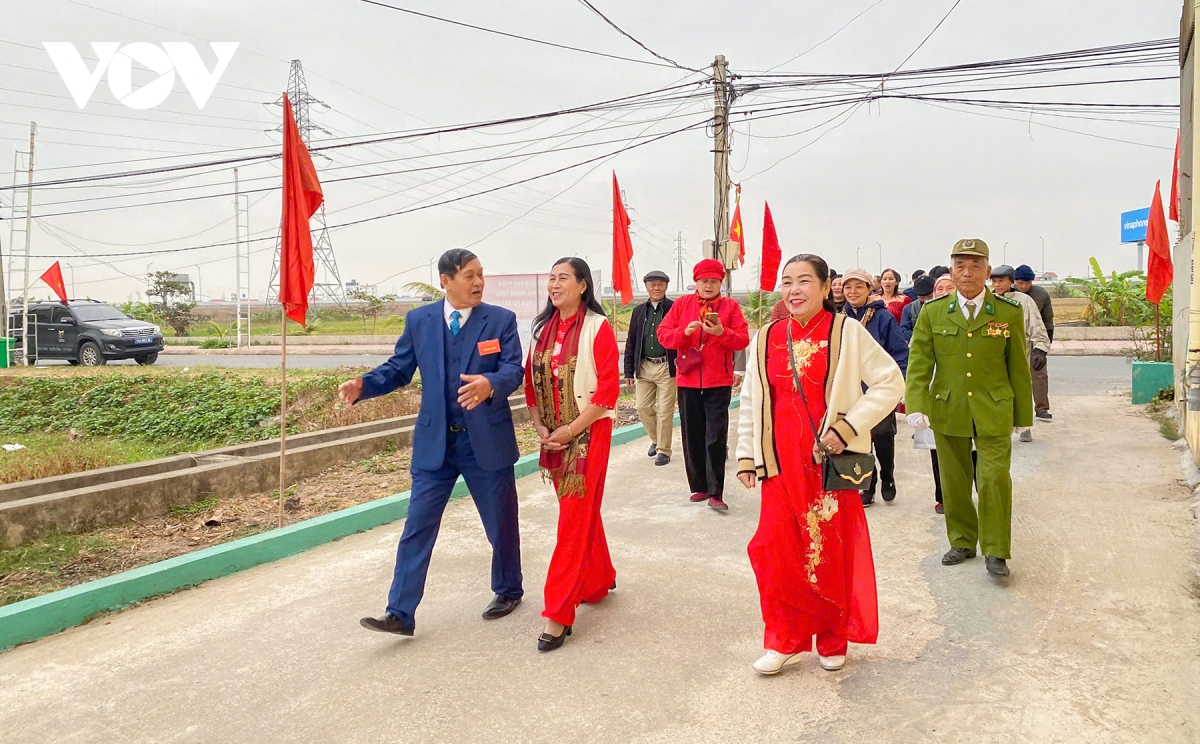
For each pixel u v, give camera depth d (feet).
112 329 68.28
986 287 15.07
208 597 15.24
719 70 49.19
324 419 35.86
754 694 10.67
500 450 13.04
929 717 9.91
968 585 14.34
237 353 99.91
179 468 24.79
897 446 28.07
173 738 10.14
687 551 17.02
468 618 13.76
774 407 11.24
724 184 49.98
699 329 18.86
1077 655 11.41
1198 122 19.16
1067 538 16.51
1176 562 14.82
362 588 15.44
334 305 170.40
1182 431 25.68
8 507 17.95
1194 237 18.74
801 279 11.01
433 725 10.20
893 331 20.22
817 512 10.92
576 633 12.91
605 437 12.99
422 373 13.06
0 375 48.26
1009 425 14.64
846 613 11.16
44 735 10.35
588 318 13.03
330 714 10.59
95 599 14.40
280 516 19.39
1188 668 10.87
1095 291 81.56
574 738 9.77
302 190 19.51
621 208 37.65
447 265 12.95
